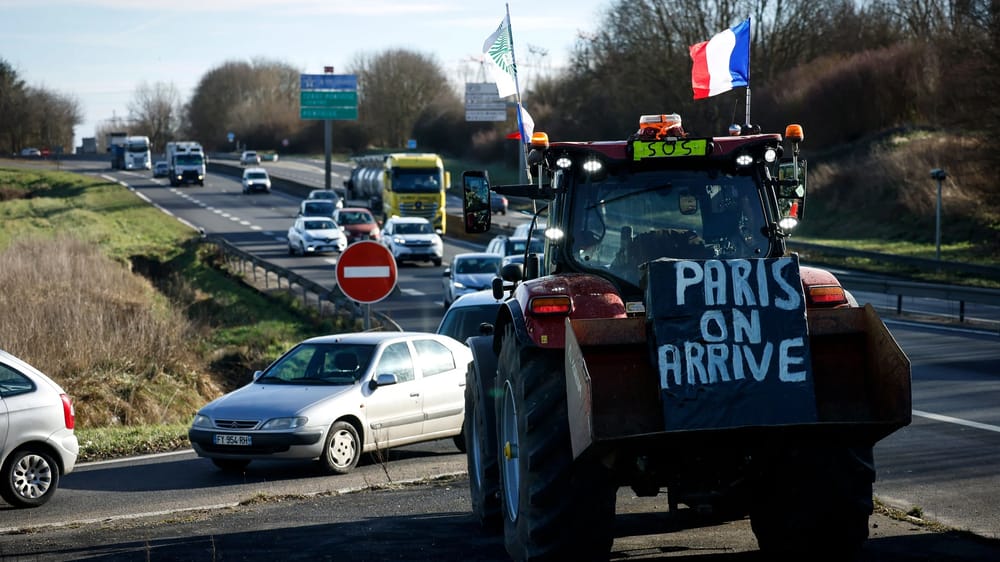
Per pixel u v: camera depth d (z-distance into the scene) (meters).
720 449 7.13
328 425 15.12
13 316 25.81
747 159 8.50
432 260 54.06
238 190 110.69
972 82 51.06
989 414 16.19
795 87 75.94
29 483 13.16
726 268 6.98
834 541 7.83
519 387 7.72
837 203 65.50
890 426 6.83
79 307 27.28
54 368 23.78
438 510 11.45
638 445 6.91
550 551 7.56
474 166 122.38
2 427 12.98
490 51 12.46
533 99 100.31
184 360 26.41
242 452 15.01
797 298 6.96
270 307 36.94
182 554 9.50
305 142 182.62
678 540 9.34
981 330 28.70
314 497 12.84
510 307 8.06
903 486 11.59
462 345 17.59
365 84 156.12
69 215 75.31
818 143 74.12
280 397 15.53
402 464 15.80
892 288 34.38
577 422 6.92
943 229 56.12
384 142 158.50
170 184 117.25
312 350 16.72
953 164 56.12
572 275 8.12
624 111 79.88
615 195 8.55
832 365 7.15
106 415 22.44
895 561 8.20
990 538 8.88
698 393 6.84
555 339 7.57
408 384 16.36
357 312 31.25
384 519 10.98
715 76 11.36
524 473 7.64
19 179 114.31
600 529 7.52
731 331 6.90
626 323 7.04
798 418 6.83
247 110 194.62
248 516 11.65
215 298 38.72
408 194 65.00
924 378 20.22
